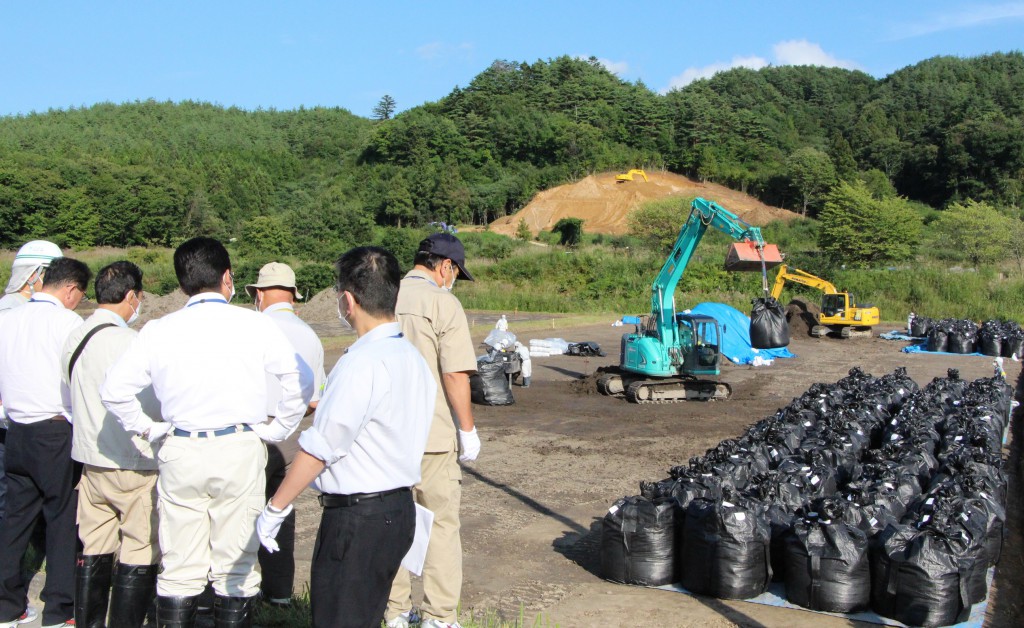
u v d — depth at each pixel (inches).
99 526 191.0
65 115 6604.3
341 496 141.9
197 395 160.9
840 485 348.2
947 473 327.9
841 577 231.1
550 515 338.6
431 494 185.8
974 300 1464.1
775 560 257.9
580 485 390.3
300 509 339.3
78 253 2608.3
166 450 160.4
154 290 1801.2
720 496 265.1
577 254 2069.4
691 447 482.6
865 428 437.7
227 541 165.5
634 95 5689.0
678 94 5890.8
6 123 6072.8
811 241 3181.6
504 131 5142.7
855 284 1567.4
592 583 258.5
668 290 658.8
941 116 5433.1
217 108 7436.0
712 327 657.6
